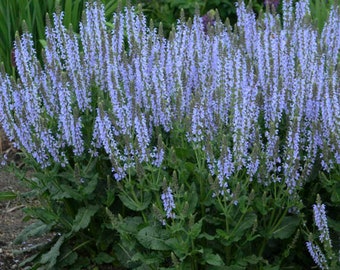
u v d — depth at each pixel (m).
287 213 1.66
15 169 1.70
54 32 1.75
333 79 1.60
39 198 1.69
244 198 1.51
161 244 1.52
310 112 1.61
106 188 1.72
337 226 1.61
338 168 1.63
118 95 1.55
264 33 1.74
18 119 1.63
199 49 1.72
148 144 1.52
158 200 1.54
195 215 1.51
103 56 1.68
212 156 1.49
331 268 1.54
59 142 1.64
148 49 1.70
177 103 1.56
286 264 1.70
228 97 1.59
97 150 1.72
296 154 1.52
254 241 1.65
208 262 1.52
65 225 1.74
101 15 1.74
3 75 1.66
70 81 1.69
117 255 1.73
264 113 1.66
